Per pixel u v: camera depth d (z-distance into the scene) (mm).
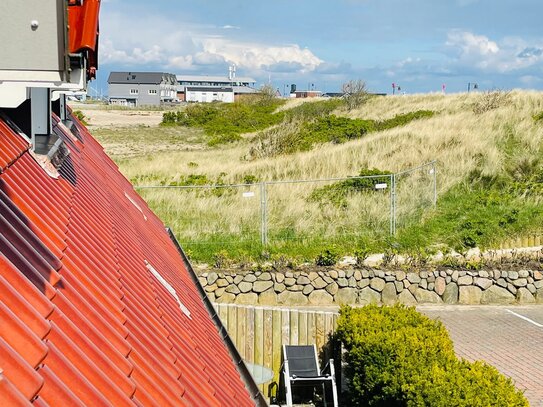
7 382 2137
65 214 4723
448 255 16812
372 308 11094
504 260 16594
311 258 16734
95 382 2779
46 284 3115
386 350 9008
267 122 52844
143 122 63625
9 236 3279
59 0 2686
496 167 21594
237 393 5199
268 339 11938
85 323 3156
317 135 31594
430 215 18953
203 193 20781
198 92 147125
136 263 5801
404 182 20812
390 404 8680
